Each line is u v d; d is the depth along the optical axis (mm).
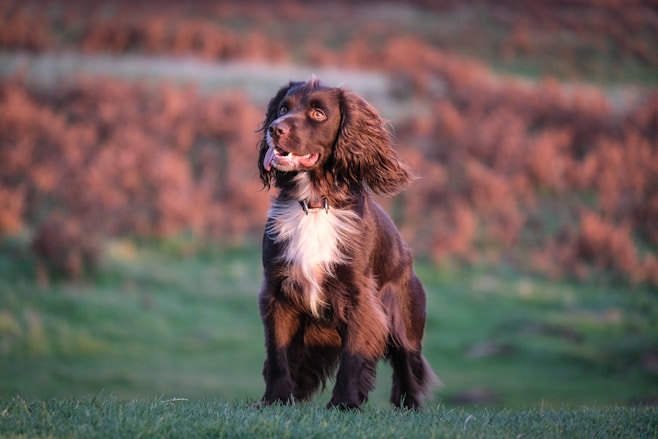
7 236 27250
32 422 4582
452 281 27781
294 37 52750
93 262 26438
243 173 32375
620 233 29562
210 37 47688
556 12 59062
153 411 5039
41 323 22859
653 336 23922
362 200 6203
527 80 47375
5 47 44656
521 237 30734
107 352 21734
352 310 5898
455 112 37844
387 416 5297
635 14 58875
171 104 36094
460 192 32000
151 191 31172
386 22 57094
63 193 30094
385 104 40656
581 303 26594
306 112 6125
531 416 5516
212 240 29641
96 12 52688
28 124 33188
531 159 34219
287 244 5988
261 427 4582
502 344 23203
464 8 60625
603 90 46312
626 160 34875
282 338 6055
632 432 5074
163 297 25500
